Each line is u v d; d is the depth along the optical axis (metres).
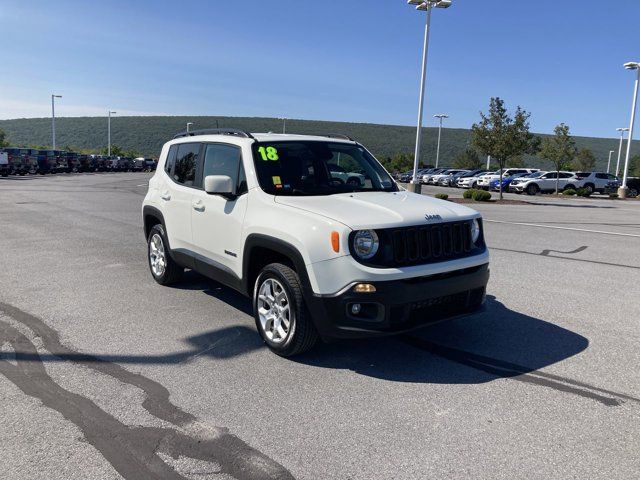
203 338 4.86
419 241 4.07
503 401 3.68
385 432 3.26
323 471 2.86
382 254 3.92
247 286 4.79
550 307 6.01
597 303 6.20
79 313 5.55
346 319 3.90
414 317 4.09
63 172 45.34
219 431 3.25
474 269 4.42
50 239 10.21
